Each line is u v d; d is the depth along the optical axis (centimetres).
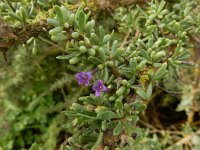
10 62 35
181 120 40
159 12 19
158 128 39
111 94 14
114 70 14
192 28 20
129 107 14
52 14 16
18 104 38
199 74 34
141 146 30
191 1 22
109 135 14
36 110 38
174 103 40
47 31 16
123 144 19
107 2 19
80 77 14
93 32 14
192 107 35
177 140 37
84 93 34
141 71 15
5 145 37
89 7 18
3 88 36
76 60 14
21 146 38
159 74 14
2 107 37
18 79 35
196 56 31
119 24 23
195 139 34
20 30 15
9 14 15
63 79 35
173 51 18
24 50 30
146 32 19
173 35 18
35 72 37
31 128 39
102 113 13
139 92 14
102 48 14
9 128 37
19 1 17
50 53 35
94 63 14
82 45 14
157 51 16
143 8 22
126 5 21
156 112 40
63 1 18
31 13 16
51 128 35
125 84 14
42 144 36
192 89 35
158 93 35
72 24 14
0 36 15
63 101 38
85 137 15
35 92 38
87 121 14
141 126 38
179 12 21
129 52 16
